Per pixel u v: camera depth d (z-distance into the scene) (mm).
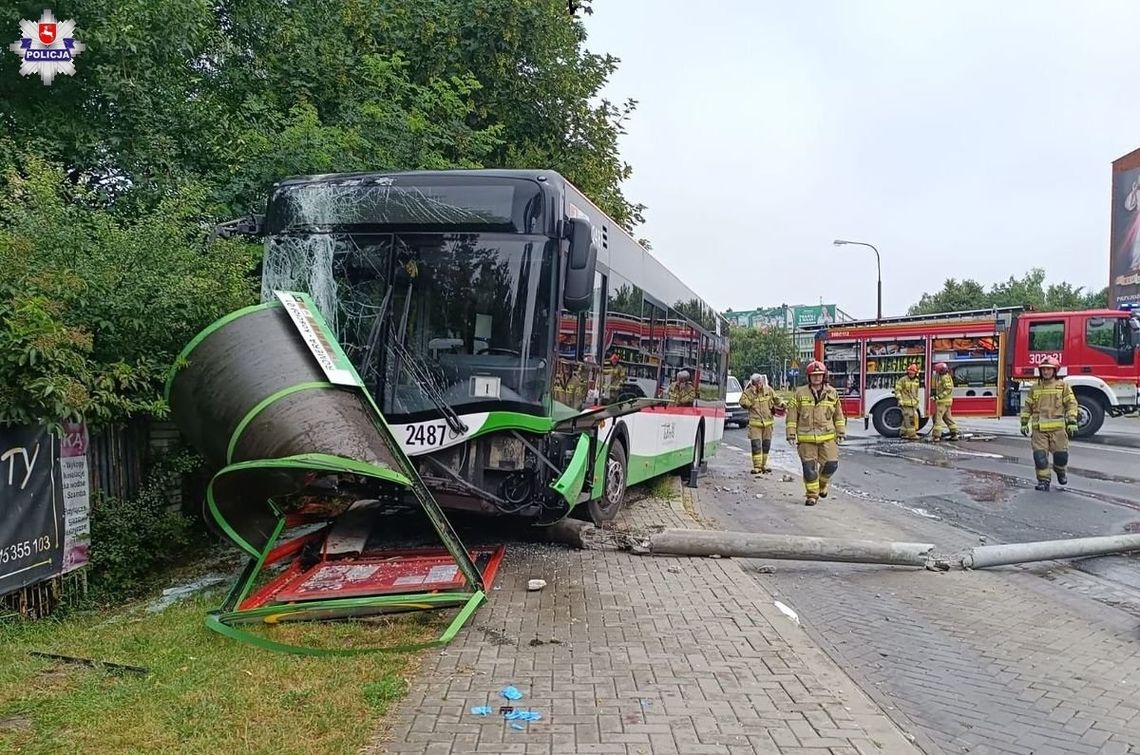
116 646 5066
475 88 14992
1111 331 20984
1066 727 4492
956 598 7023
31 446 5547
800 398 12297
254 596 5898
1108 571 8039
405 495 6789
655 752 3809
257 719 4008
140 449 7441
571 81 17578
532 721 4098
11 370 5164
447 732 3947
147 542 6980
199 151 10719
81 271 6254
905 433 22719
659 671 4852
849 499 12680
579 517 8695
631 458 9805
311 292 7078
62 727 3908
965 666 5410
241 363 5805
